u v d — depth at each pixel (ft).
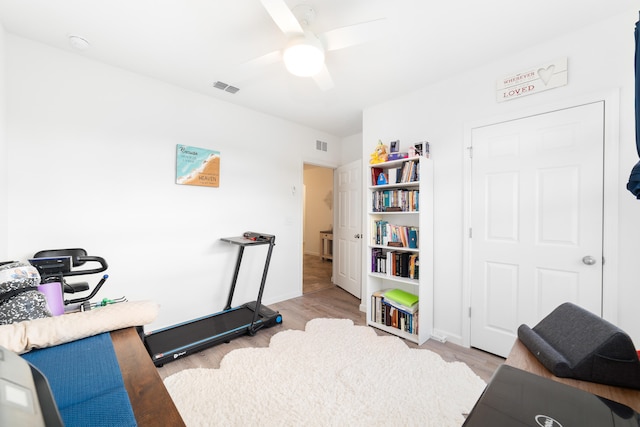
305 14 5.45
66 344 2.63
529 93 6.77
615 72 5.73
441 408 5.31
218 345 7.88
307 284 14.70
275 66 7.56
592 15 5.66
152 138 8.29
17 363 1.60
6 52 6.14
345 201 13.67
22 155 6.38
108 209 7.54
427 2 5.27
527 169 6.84
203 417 5.05
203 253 9.44
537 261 6.72
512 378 2.51
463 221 7.87
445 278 8.25
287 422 4.95
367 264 9.53
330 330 8.83
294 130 12.26
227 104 9.98
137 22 5.88
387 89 8.89
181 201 8.91
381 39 6.38
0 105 5.86
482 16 5.66
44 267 5.00
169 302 8.68
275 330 8.88
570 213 6.27
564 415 2.07
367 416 5.09
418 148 8.31
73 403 1.88
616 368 2.56
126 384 2.16
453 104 8.09
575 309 3.32
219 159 9.74
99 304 5.89
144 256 8.18
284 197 11.90
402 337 8.38
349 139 14.26
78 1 5.28
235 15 5.66
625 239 5.65
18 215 6.34
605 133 5.84
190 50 6.89
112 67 7.58
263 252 11.21
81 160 7.14
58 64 6.81
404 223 9.44
